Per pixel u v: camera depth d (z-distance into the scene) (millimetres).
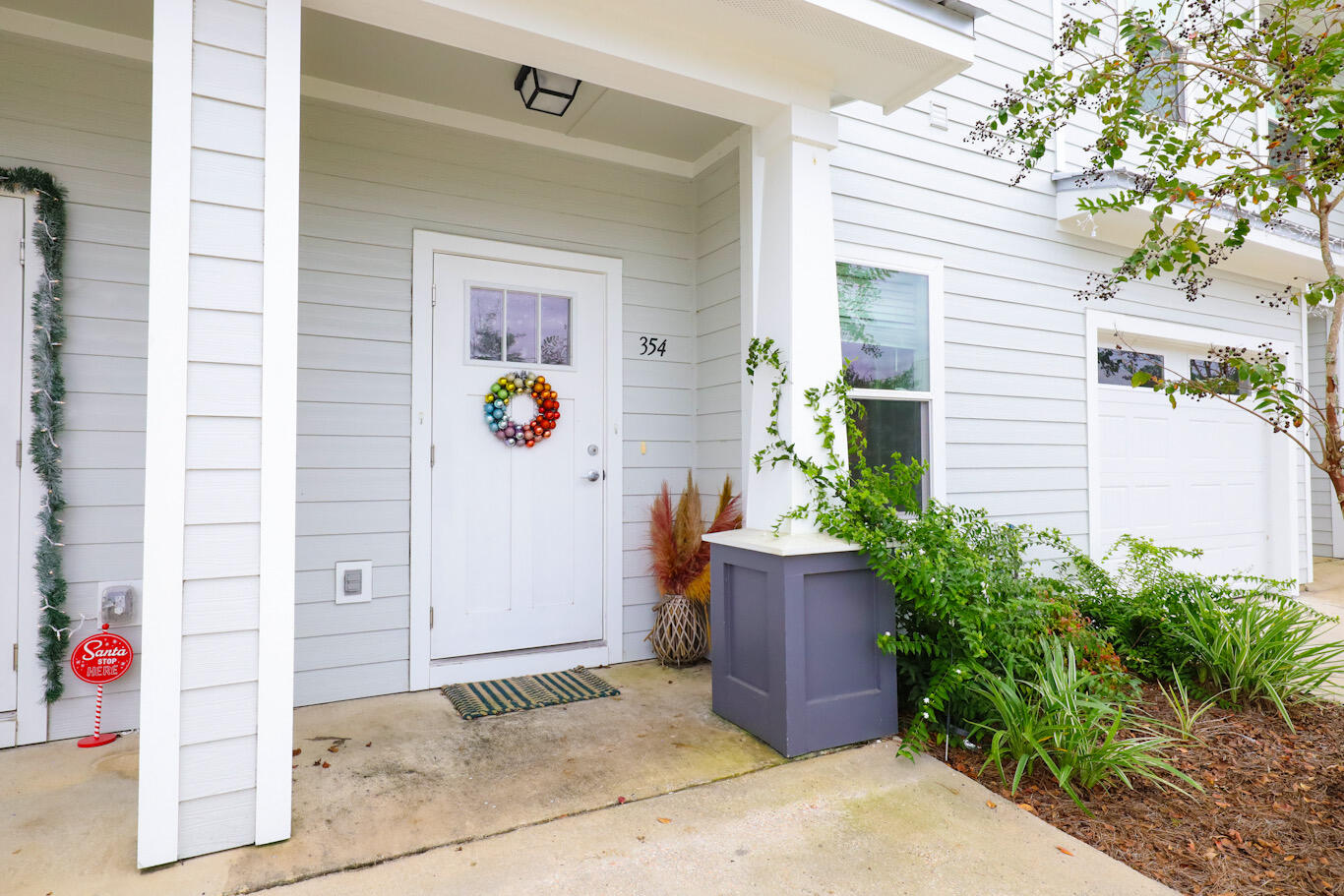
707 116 3555
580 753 2688
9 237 2734
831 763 2637
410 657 3371
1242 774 2568
